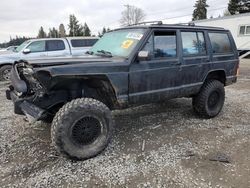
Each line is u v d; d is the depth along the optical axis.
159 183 2.96
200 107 5.00
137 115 5.33
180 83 4.47
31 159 3.50
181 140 4.11
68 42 10.34
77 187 2.89
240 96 7.16
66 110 3.26
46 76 3.20
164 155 3.60
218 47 5.16
